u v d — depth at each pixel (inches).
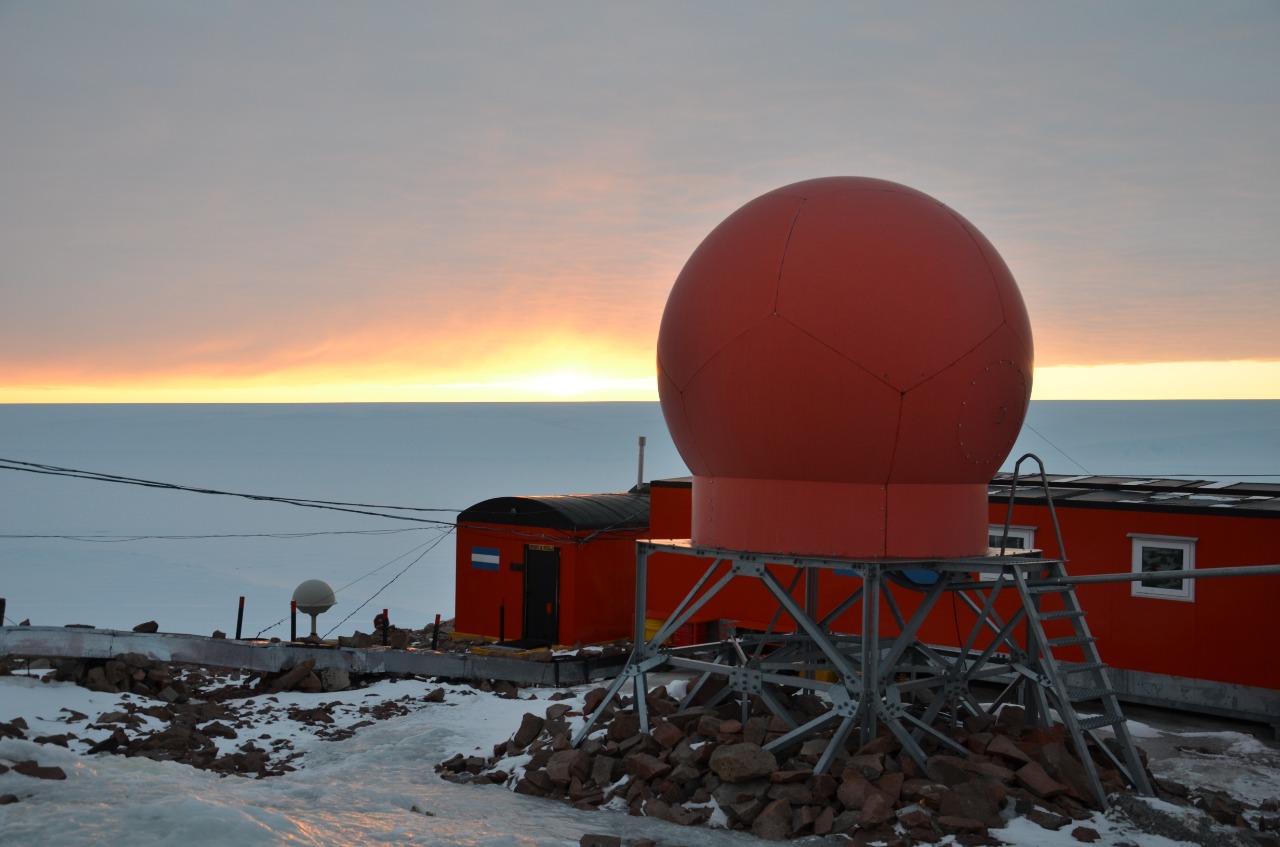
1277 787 467.8
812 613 525.3
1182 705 617.0
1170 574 439.5
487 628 916.0
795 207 450.9
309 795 412.2
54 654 668.7
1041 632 442.0
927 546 438.3
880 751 419.5
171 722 567.8
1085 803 399.9
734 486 458.0
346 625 1941.4
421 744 535.8
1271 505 621.9
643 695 489.4
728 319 440.5
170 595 2498.8
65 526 4992.6
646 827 394.3
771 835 381.7
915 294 424.2
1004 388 440.8
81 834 317.7
